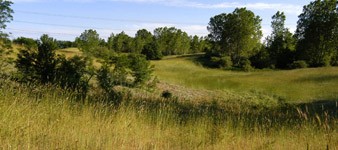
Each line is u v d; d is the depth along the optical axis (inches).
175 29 4549.7
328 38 3125.0
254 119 410.6
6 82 316.8
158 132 265.1
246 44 3777.1
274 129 326.0
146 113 319.9
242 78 1994.3
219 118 346.0
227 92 1462.8
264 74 2225.6
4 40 639.8
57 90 323.6
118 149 217.2
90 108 287.4
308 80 1878.7
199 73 2389.3
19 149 189.2
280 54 3216.0
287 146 261.0
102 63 629.3
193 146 249.9
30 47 478.6
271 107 831.1
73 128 235.5
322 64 3068.4
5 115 222.4
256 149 254.7
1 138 196.4
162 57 3678.6
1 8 831.7
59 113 261.1
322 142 261.7
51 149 194.5
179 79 1774.1
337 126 314.7
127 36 3895.2
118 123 261.9
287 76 2065.7
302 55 3147.1
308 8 3267.7
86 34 3427.7
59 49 540.7
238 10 3814.0
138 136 249.8
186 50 4635.8
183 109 486.9
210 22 3988.7
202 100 917.8
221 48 3858.3
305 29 3225.9
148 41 4178.2
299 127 316.2
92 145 212.1
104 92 513.7
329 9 3171.8
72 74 487.8
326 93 1456.7
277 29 3764.8
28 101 275.0
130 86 910.4
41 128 224.1
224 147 254.2
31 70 457.4
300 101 1272.1
